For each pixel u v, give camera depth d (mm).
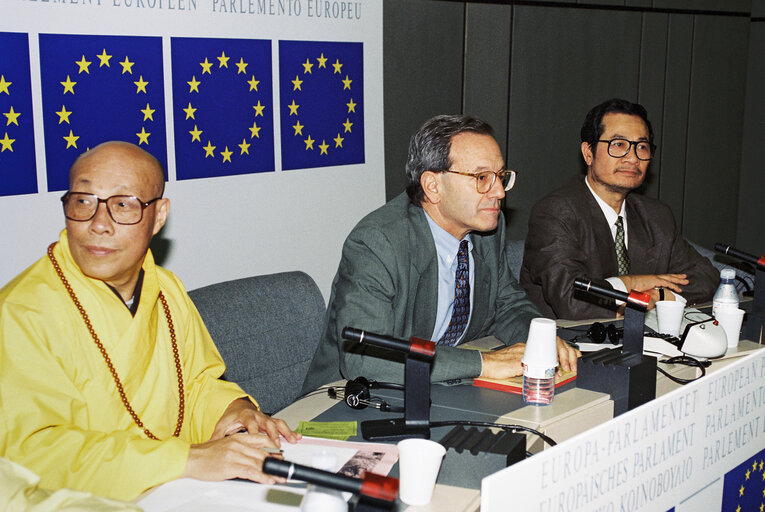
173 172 3207
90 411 1736
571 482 1294
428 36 4152
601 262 3199
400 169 4148
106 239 1690
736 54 5848
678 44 5426
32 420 1631
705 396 1561
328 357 2496
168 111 3170
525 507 1229
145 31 3070
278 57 3504
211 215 3346
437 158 2369
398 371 2195
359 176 3879
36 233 2863
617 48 5066
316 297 2764
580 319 2920
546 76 4723
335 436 1793
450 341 2609
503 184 2457
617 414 2029
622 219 3309
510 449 1540
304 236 3695
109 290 1760
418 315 2445
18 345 1643
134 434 1676
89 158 1728
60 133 2885
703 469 1587
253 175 3471
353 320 2271
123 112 3041
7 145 2758
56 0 2826
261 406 2555
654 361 2072
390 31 3984
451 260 2506
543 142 4773
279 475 1213
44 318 1678
